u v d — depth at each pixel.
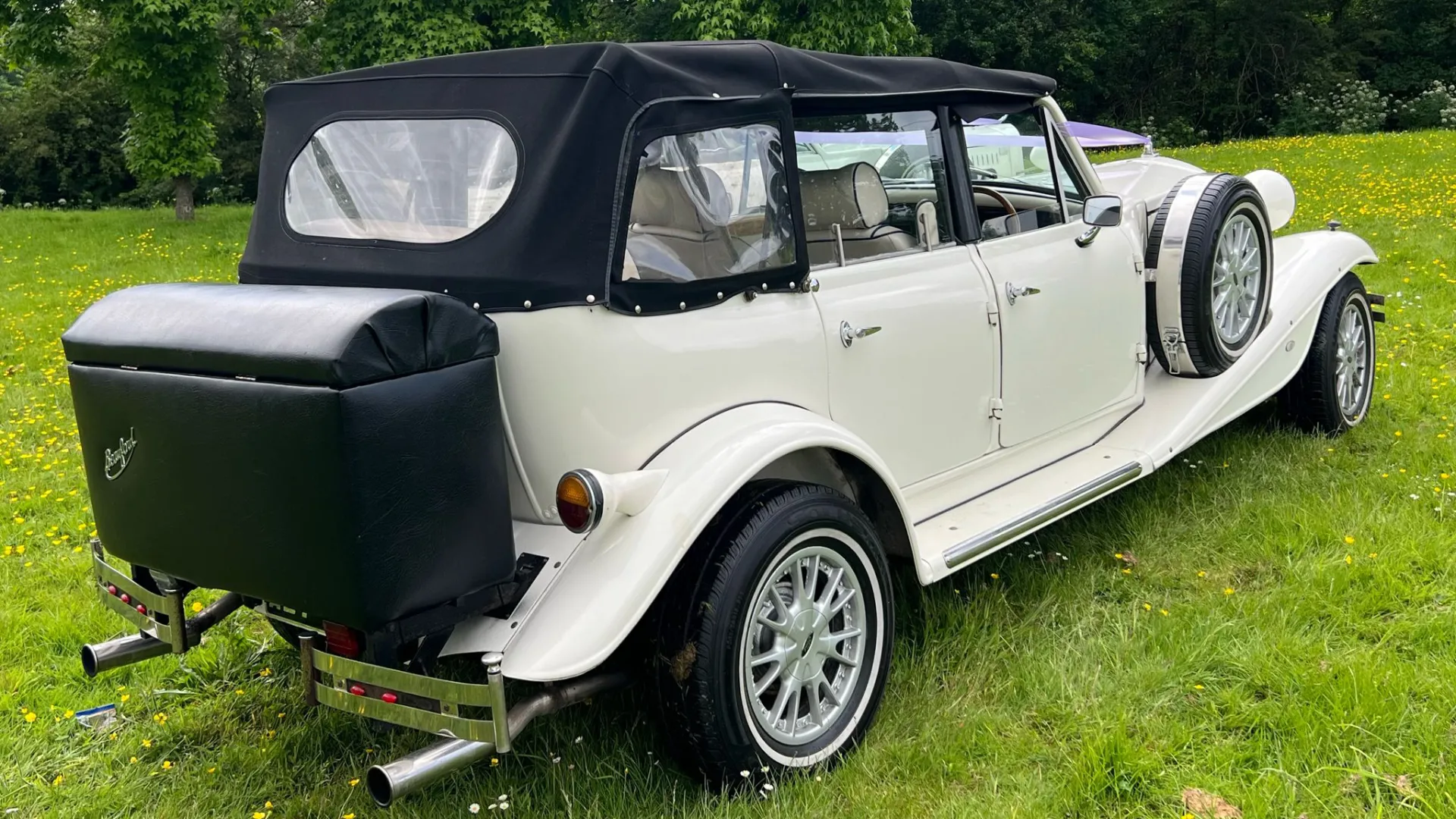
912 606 3.76
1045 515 3.61
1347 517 4.18
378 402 2.22
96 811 2.95
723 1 16.86
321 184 3.05
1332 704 2.97
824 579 2.97
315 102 3.12
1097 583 3.93
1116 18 37.00
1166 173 5.35
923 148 3.59
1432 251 9.28
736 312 2.91
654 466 2.70
